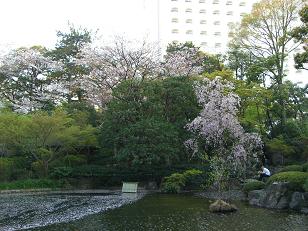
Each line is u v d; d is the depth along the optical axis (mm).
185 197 29047
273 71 42031
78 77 46625
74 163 39688
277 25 43406
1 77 47250
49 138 36406
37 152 37562
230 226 17219
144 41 51344
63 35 52406
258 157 36688
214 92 33781
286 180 23438
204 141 35156
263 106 39312
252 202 24625
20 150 38406
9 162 36406
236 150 31969
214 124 32531
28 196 30812
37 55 47312
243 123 35812
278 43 42875
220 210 21562
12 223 18688
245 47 45656
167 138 33594
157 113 35594
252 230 16219
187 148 35656
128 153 33406
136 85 36719
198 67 43000
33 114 39406
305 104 42438
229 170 30969
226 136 33188
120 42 42125
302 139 37938
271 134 41531
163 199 27938
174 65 42500
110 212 21875
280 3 42594
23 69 47250
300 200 22203
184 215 20500
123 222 18625
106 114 35812
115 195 31453
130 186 33812
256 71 40969
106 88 41719
